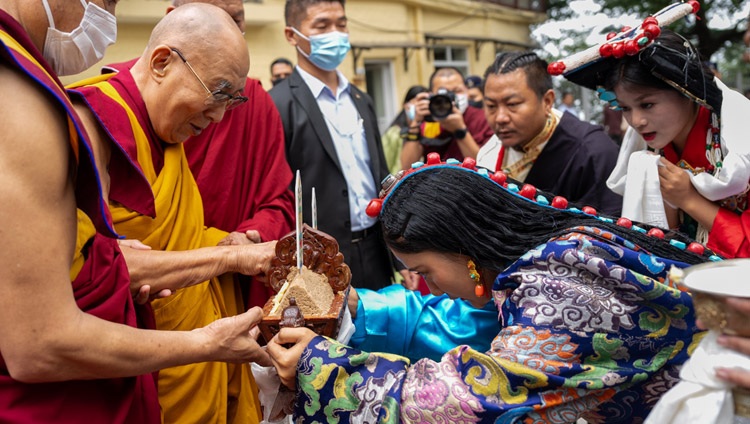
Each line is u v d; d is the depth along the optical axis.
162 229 1.79
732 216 1.87
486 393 1.31
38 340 1.17
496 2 11.45
